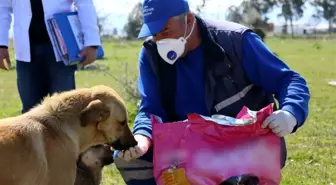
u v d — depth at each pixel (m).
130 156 4.55
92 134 4.67
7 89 19.03
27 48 5.57
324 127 10.62
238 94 4.61
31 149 4.34
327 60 33.06
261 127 4.16
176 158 4.23
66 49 5.41
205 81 4.58
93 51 5.57
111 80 20.67
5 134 4.30
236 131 4.14
